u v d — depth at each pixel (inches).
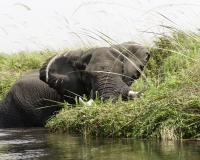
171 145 512.7
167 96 619.8
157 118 589.6
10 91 945.5
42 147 530.6
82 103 722.8
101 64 810.2
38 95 909.8
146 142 543.8
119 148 504.1
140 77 924.6
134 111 625.3
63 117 702.5
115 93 761.6
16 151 504.4
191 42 928.9
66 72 868.6
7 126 924.0
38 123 899.4
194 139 552.4
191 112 581.9
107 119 627.8
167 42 1006.4
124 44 883.4
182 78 699.4
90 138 601.9
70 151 495.2
